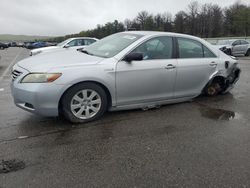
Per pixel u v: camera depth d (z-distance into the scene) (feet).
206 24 255.91
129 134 12.85
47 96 12.77
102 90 14.23
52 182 8.90
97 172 9.54
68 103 13.42
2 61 54.85
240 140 12.39
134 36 16.17
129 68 14.66
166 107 17.17
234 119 15.20
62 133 12.79
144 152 11.07
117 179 9.15
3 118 14.69
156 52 15.89
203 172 9.65
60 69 13.08
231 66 19.53
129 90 14.98
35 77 12.78
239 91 22.13
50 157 10.50
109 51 15.47
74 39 44.39
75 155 10.70
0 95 20.16
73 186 8.73
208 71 18.15
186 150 11.30
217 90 19.99
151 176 9.36
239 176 9.44
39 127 13.47
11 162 10.04
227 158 10.68
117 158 10.55
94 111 14.32
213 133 13.15
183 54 17.01
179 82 16.81
